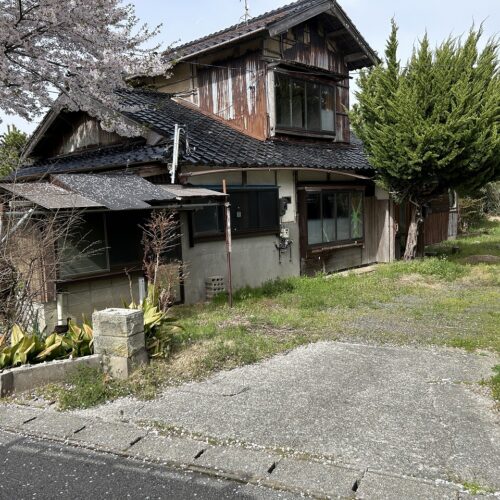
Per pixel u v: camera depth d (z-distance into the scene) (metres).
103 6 8.82
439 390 4.30
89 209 6.14
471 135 10.09
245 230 9.51
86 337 4.93
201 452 3.26
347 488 2.80
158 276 7.12
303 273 11.07
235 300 8.46
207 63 12.12
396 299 8.47
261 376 4.73
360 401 4.08
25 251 6.02
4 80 8.64
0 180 9.02
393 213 13.13
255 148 10.17
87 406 4.04
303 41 12.07
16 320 5.56
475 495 2.71
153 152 8.27
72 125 11.14
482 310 7.52
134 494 2.83
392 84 10.90
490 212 26.67
